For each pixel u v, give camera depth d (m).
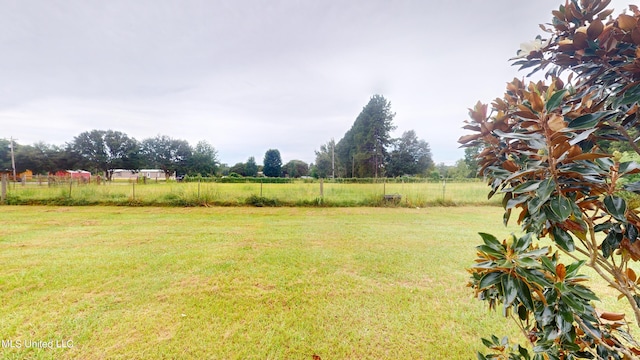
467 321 2.36
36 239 4.88
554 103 0.76
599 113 0.74
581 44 0.88
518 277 0.88
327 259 3.90
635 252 0.82
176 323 2.29
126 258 3.84
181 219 6.98
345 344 2.06
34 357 1.86
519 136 0.85
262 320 2.36
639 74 0.80
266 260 3.84
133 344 2.02
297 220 6.95
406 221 6.86
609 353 0.97
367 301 2.70
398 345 2.05
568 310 0.85
